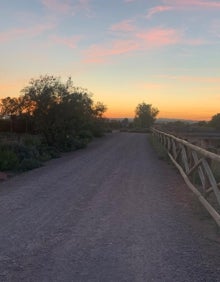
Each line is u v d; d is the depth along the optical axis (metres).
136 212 10.02
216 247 7.33
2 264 6.43
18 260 6.61
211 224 8.88
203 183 10.62
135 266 6.36
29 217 9.41
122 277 5.93
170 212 10.03
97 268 6.27
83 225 8.76
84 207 10.50
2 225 8.71
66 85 31.75
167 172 17.73
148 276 5.96
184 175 14.77
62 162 21.94
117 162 21.64
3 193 12.52
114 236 7.97
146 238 7.85
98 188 13.36
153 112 106.88
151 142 40.81
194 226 8.74
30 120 32.78
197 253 6.99
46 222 8.98
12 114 34.16
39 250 7.10
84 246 7.34
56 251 7.05
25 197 11.80
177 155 18.58
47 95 30.67
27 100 31.14
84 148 33.06
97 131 52.16
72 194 12.29
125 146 35.91
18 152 21.61
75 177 15.87
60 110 30.75
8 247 7.25
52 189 13.16
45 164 21.09
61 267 6.30
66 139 30.95
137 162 21.78
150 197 11.94
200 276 5.98
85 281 5.78
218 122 76.62
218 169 12.74
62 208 10.38
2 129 35.81
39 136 31.03
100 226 8.70
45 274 6.02
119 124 92.62
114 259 6.67
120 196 12.04
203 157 10.72
